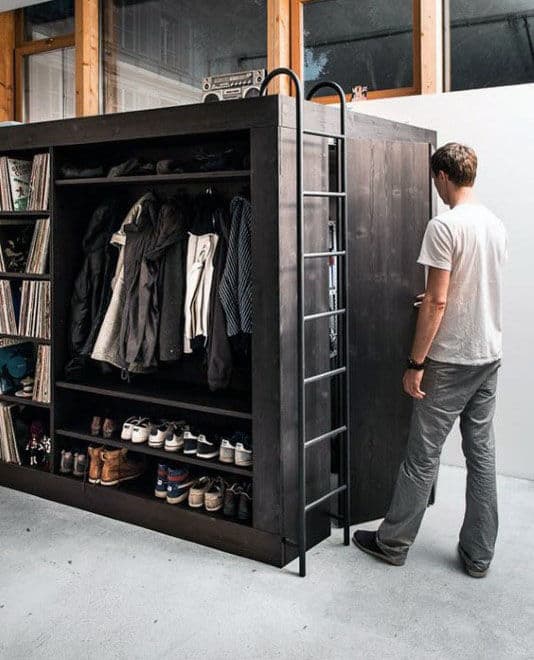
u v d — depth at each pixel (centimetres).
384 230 325
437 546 307
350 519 327
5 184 391
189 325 332
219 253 322
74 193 373
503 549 304
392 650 231
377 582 276
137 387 357
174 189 364
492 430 278
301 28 437
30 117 527
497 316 268
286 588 272
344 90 428
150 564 294
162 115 313
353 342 319
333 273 330
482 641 236
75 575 284
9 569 288
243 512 303
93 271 365
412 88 408
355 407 323
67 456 367
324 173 304
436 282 257
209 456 322
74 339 366
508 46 390
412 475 279
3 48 521
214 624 247
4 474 392
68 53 511
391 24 413
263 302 288
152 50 487
